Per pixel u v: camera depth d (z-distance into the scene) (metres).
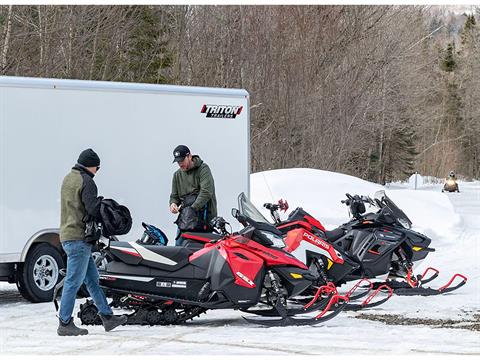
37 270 11.98
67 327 8.91
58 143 12.20
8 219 11.71
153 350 8.08
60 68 28.70
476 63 97.44
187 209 11.47
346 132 39.94
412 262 13.05
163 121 13.38
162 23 37.69
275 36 38.88
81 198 8.86
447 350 8.03
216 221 9.80
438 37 99.19
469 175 101.81
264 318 10.34
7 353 7.94
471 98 97.56
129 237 12.91
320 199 23.72
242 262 9.64
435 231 23.06
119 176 12.86
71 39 29.14
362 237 12.77
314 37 39.66
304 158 38.59
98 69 31.73
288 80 38.50
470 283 14.01
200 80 37.91
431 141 94.38
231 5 38.59
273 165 37.81
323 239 11.80
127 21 34.19
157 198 13.26
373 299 12.01
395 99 48.56
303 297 12.15
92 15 30.67
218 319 10.28
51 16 28.52
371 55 42.41
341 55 41.12
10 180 11.74
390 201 13.16
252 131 37.69
